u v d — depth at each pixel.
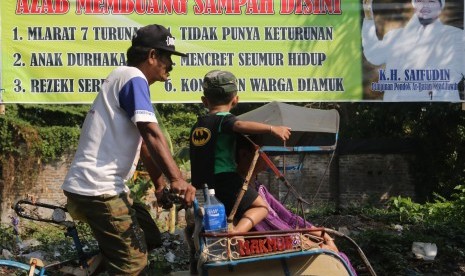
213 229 4.19
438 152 20.03
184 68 8.35
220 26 8.39
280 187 17.14
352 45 8.53
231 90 4.83
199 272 4.26
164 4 8.34
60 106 19.69
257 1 8.43
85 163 4.18
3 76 8.19
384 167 20.16
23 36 8.22
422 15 8.57
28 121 19.56
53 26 8.25
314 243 4.46
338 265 4.43
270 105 6.32
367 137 20.86
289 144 6.43
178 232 8.71
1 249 8.20
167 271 7.17
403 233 8.64
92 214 4.19
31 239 10.11
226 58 8.41
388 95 8.55
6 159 18.67
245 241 4.23
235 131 4.55
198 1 8.38
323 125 6.19
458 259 8.09
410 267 7.84
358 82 8.54
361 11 8.54
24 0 8.21
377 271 7.57
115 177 4.20
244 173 4.88
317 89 8.50
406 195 20.20
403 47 8.58
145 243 4.36
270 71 8.45
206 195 4.28
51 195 18.97
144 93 4.14
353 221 10.05
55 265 4.60
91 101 8.29
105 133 4.18
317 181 19.91
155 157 4.06
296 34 8.47
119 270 4.24
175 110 20.41
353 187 20.03
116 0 8.30
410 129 20.61
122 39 8.32
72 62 8.27
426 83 8.58
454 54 8.60
